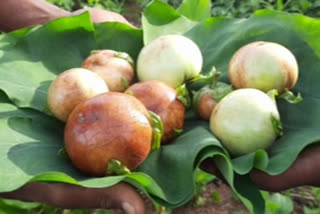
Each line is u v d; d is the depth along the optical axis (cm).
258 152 54
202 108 62
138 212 52
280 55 61
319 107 60
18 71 64
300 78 64
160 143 59
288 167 53
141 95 59
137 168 55
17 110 61
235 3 187
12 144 55
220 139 58
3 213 84
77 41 70
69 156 55
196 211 103
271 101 58
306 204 104
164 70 63
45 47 68
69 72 61
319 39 64
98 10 83
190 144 56
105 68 64
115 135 53
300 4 177
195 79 65
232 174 52
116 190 53
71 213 93
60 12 83
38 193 55
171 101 59
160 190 52
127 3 198
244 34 69
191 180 53
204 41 72
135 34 72
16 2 81
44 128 60
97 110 54
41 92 64
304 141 55
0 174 50
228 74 64
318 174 56
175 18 74
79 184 49
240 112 57
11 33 67
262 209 54
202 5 81
